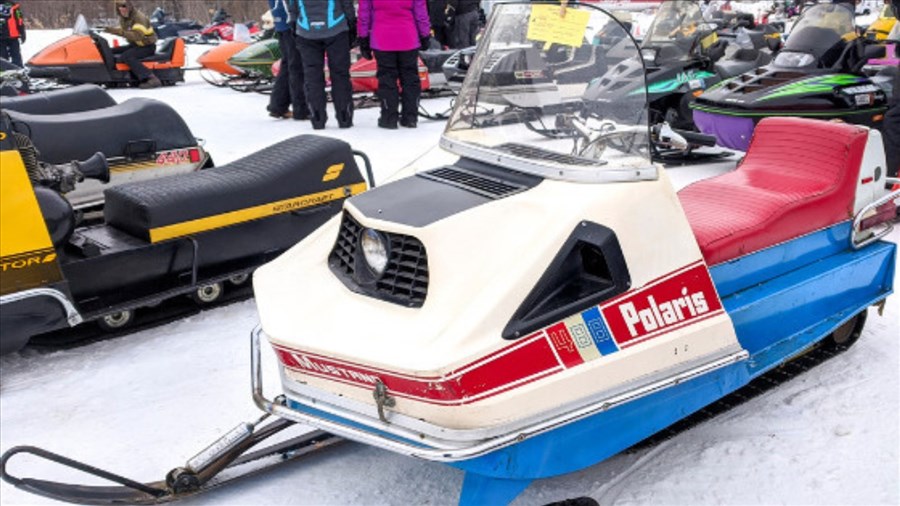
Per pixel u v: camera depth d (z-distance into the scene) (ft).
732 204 10.05
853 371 11.12
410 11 27.17
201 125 29.19
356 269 8.29
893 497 8.60
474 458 7.14
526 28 9.02
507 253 7.53
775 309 9.60
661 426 8.36
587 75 8.60
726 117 20.56
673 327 8.06
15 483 7.88
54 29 88.12
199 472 8.59
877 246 11.07
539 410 7.20
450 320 7.21
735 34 33.22
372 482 9.11
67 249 11.94
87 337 12.37
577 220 7.63
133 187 13.03
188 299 13.55
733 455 9.36
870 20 43.29
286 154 14.20
